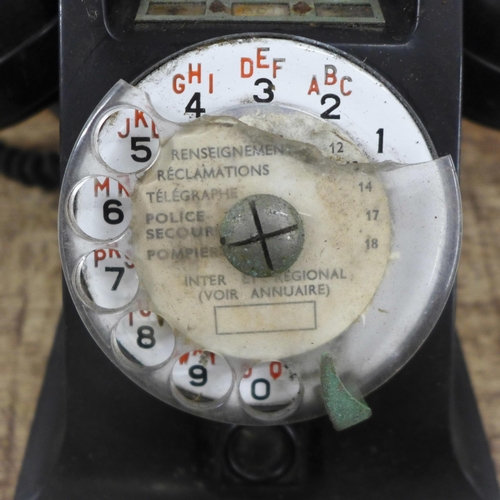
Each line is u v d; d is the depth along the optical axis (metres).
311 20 0.18
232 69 0.17
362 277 0.17
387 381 0.19
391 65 0.18
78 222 0.18
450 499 0.18
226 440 0.19
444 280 0.17
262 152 0.17
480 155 0.28
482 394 0.23
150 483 0.19
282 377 0.18
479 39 0.20
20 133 0.28
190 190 0.17
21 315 0.25
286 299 0.17
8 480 0.22
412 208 0.17
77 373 0.19
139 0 0.19
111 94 0.17
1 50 0.20
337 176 0.17
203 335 0.17
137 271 0.17
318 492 0.19
